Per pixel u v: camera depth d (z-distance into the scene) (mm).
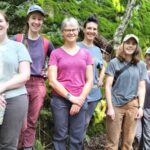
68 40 2639
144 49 4668
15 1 3773
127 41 2799
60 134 2635
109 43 4152
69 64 2611
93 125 3635
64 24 2641
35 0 3850
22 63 2135
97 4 4812
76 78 2619
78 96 2609
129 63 2840
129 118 2844
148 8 5453
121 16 4824
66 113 2629
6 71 2076
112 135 2857
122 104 2830
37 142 3059
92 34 3049
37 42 2760
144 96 2887
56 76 2629
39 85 2760
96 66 3039
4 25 2111
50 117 3305
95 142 3559
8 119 2066
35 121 2773
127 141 2889
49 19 3797
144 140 3215
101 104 3688
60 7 4051
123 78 2816
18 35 2777
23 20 3596
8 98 2055
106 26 4438
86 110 2787
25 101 2113
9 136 2086
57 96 2633
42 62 2768
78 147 2670
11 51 2115
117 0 4879
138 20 5012
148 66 3270
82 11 4316
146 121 3195
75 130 2639
